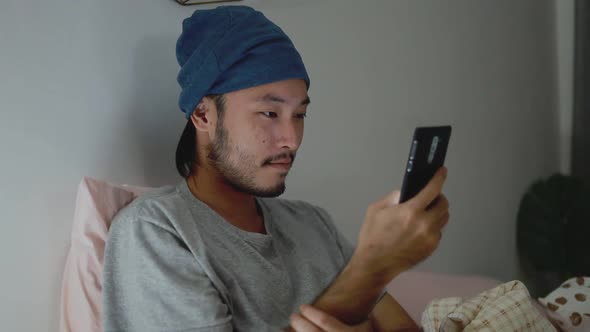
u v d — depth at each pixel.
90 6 1.13
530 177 2.77
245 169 0.98
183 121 1.36
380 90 1.88
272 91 0.96
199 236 0.90
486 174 2.43
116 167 1.19
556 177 2.67
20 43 1.02
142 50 1.24
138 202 0.93
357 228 1.82
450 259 2.23
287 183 1.59
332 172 1.72
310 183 1.65
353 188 1.80
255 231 1.04
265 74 0.95
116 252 0.90
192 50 1.04
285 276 0.99
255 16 1.01
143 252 0.86
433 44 2.12
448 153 2.21
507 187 2.58
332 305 0.75
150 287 0.85
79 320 1.00
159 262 0.85
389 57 1.92
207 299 0.84
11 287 1.01
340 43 1.73
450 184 2.23
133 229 0.88
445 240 2.20
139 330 0.85
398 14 1.95
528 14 2.76
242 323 0.91
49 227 1.07
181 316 0.83
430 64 2.10
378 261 0.73
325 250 1.12
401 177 1.99
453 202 2.25
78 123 1.11
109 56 1.17
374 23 1.85
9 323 1.01
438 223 0.72
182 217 0.91
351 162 1.79
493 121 2.47
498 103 2.51
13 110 1.01
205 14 1.03
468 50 2.31
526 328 1.13
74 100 1.10
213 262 0.90
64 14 1.08
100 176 1.16
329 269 1.09
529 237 2.63
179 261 0.86
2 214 1.00
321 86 1.68
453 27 2.22
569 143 3.05
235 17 0.99
